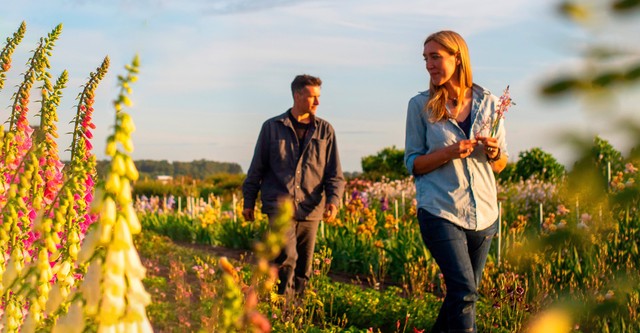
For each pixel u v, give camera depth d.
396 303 7.18
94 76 4.08
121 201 1.54
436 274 9.20
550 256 0.72
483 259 5.34
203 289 6.83
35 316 2.51
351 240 11.02
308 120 7.04
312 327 6.21
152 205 19.30
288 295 6.65
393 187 17.83
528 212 13.45
